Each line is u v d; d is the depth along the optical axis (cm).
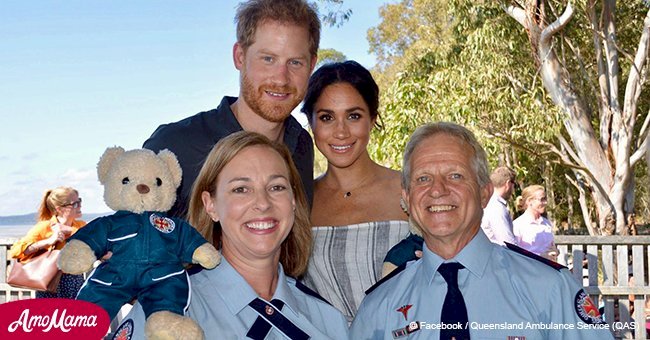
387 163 1422
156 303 252
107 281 263
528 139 1441
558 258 828
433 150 281
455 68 1516
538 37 1589
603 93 1686
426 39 2288
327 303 288
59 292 663
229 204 261
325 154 380
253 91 346
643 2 1859
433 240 281
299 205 298
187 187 336
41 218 662
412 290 285
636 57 1634
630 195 1670
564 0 1662
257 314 258
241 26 348
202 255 262
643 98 2009
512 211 1705
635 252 790
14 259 636
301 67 349
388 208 380
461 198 274
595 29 1684
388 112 1422
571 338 263
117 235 266
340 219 381
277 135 369
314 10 353
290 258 303
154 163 278
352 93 371
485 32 1523
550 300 267
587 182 1775
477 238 280
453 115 1395
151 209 273
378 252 362
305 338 261
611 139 1653
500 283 273
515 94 1430
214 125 350
